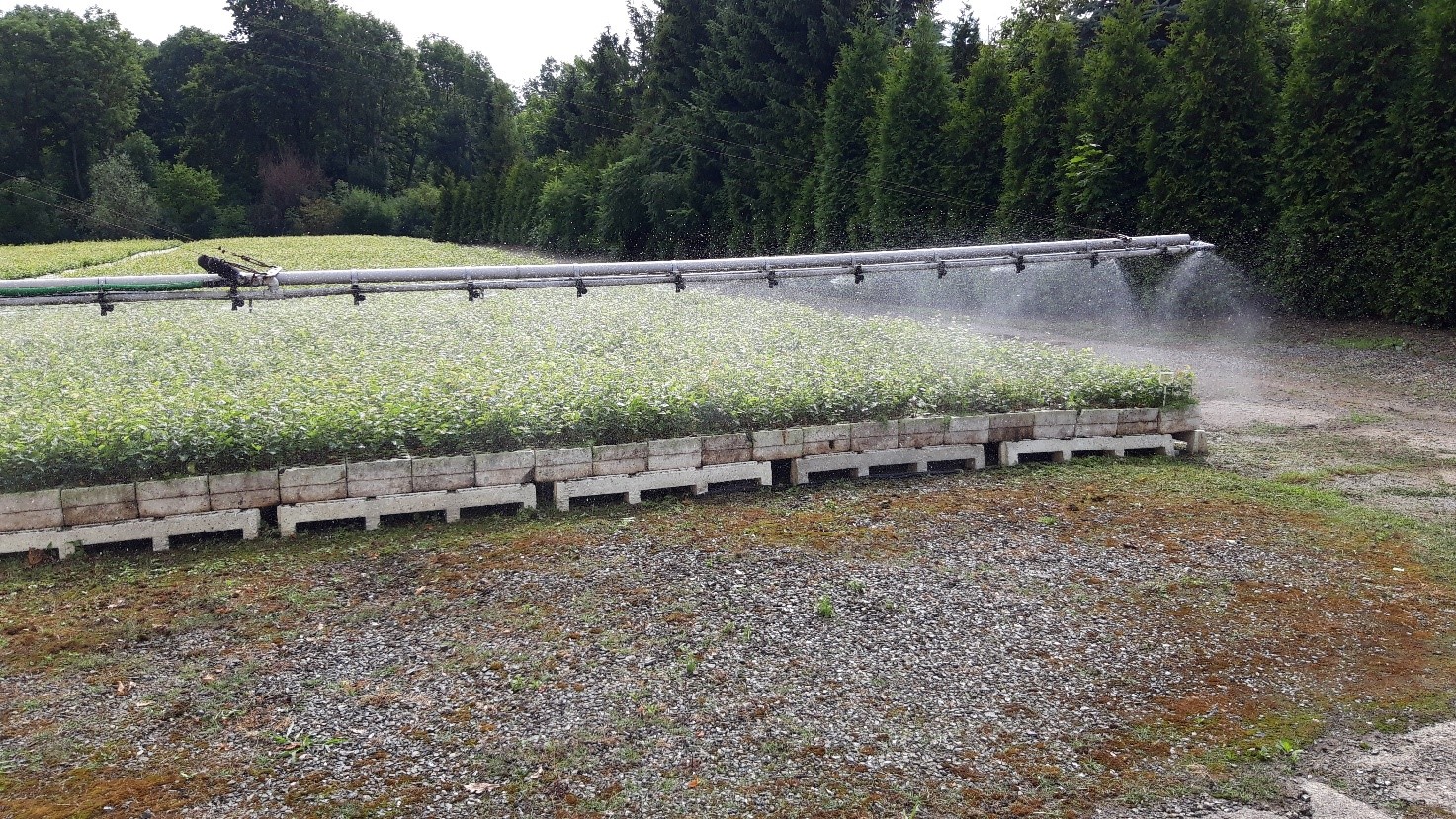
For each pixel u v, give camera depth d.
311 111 68.19
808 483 8.87
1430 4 16.44
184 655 5.71
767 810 4.29
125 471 7.52
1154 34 27.91
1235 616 6.16
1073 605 6.32
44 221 47.31
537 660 5.58
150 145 58.94
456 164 80.25
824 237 31.11
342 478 7.68
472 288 9.06
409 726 4.93
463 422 8.27
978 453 9.31
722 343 12.74
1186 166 20.27
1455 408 11.95
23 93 53.47
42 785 4.49
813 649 5.72
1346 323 17.80
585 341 13.12
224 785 4.48
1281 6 23.84
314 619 6.14
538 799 4.36
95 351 12.66
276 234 60.59
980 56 25.55
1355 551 7.23
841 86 30.61
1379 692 5.27
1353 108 17.52
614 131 58.31
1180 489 8.72
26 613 6.30
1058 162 23.09
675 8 43.75
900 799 4.36
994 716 5.05
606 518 7.96
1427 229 16.48
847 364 10.87
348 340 13.41
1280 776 4.55
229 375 10.95
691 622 6.03
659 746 4.75
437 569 6.90
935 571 6.81
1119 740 4.84
